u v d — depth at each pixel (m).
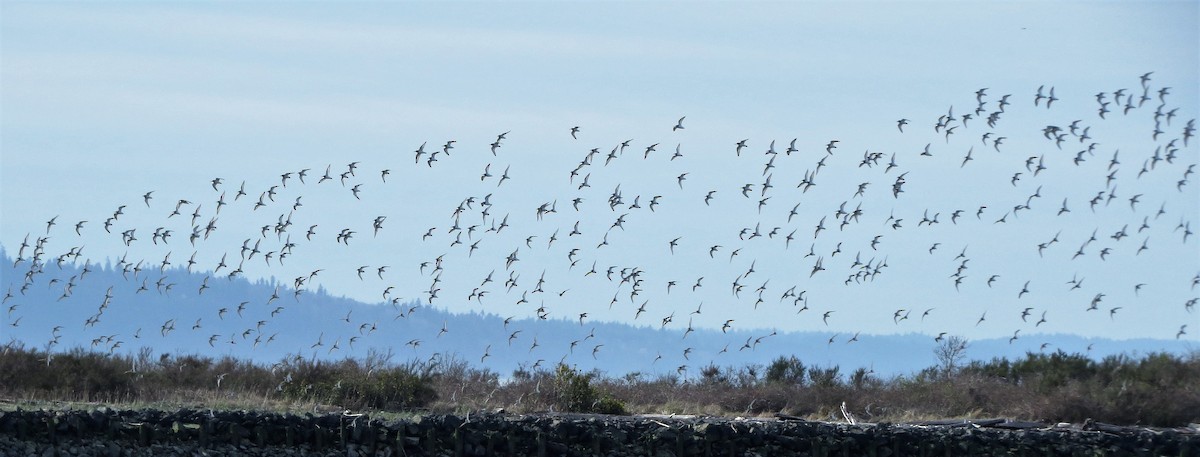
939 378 46.50
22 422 28.70
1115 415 39.44
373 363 44.69
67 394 39.06
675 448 30.72
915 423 37.19
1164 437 31.73
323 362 43.78
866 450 31.06
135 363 43.06
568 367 41.97
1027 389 42.62
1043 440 31.30
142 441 29.25
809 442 31.02
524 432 30.75
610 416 37.59
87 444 28.91
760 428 31.28
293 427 30.09
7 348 42.06
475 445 30.59
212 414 30.03
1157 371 45.25
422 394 41.62
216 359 48.22
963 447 31.12
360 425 30.30
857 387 45.12
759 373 48.44
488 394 42.78
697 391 44.91
